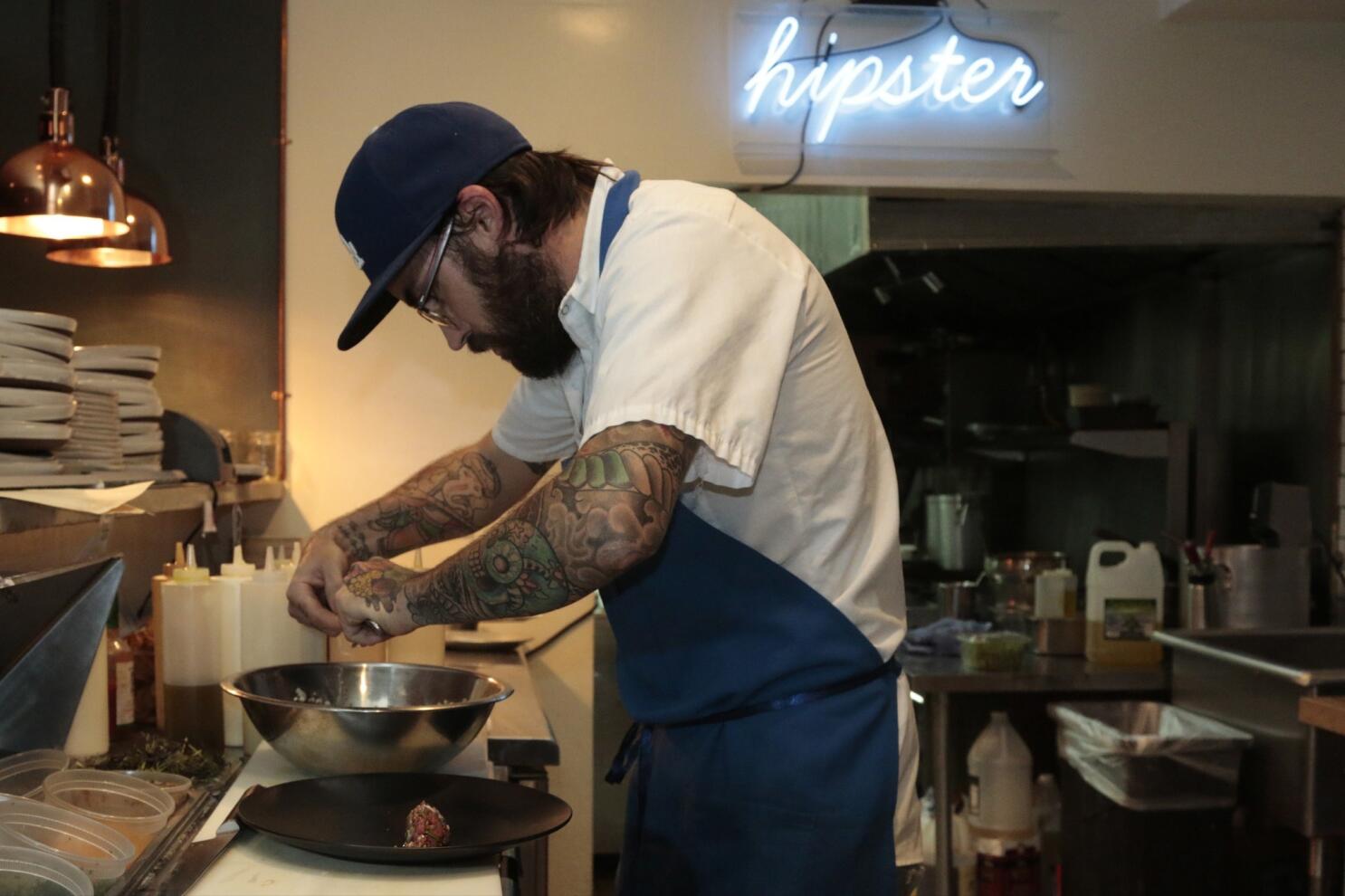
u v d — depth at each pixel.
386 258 1.25
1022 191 3.09
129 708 1.64
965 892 3.31
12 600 1.18
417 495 1.68
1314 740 2.68
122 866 1.02
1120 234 3.33
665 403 1.11
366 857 1.04
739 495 1.32
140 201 2.44
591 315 1.27
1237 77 3.14
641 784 1.50
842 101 2.99
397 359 2.89
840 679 1.35
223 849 1.08
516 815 1.16
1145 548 3.49
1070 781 3.12
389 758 1.33
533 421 1.67
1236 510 3.99
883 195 3.13
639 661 1.44
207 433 2.07
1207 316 4.11
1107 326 4.75
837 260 3.64
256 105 2.82
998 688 3.21
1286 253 3.68
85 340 2.78
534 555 1.11
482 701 1.37
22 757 1.28
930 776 3.54
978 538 4.75
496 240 1.25
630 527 1.08
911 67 3.01
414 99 2.88
